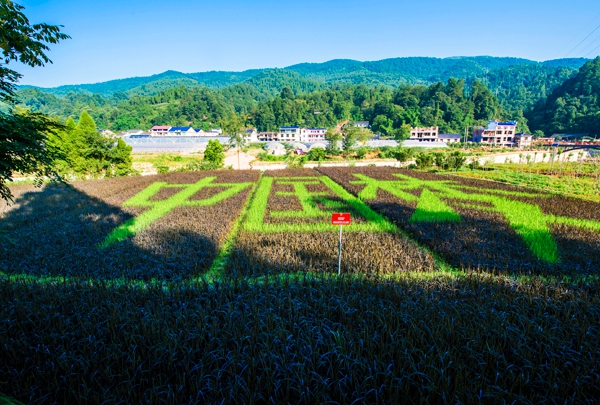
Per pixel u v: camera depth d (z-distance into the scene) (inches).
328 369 211.2
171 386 204.5
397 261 427.5
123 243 492.7
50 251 462.9
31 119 241.9
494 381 205.9
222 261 450.6
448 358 220.7
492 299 301.4
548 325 261.6
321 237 519.2
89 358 224.2
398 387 195.9
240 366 214.4
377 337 241.3
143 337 239.3
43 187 1052.5
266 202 809.5
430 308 276.1
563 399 195.5
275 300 296.2
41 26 232.7
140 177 1314.0
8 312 277.7
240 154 2947.8
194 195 909.8
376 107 5236.2
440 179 1187.9
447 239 506.3
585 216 652.7
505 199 816.3
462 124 4741.6
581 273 386.6
